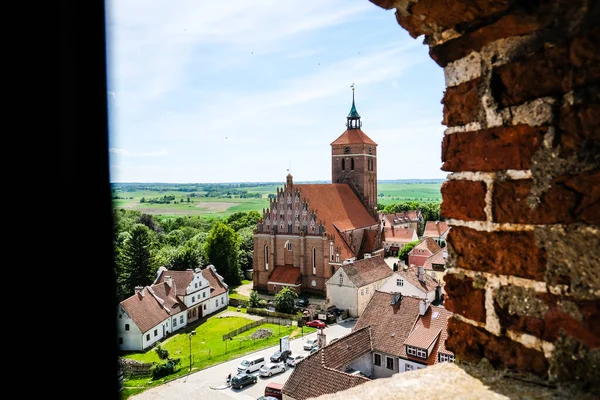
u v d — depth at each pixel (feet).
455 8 10.06
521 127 9.42
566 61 8.76
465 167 10.65
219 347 129.29
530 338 9.26
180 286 156.66
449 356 77.87
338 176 224.94
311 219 180.24
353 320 150.30
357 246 202.59
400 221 356.38
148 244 187.42
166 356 121.60
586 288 8.37
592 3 8.42
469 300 10.48
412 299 91.45
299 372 73.26
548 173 8.98
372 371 85.76
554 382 8.84
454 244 10.91
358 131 224.33
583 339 8.39
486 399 8.86
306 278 182.70
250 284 211.20
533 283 9.19
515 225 9.50
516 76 9.51
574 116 8.61
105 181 8.52
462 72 10.80
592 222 8.31
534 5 9.07
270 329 144.97
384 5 11.19
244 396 95.76
